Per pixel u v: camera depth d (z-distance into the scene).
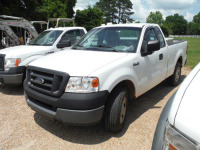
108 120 2.83
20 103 4.30
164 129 1.52
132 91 3.28
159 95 4.74
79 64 2.77
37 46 5.77
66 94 2.51
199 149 1.18
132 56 3.20
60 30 6.31
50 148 2.69
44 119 3.54
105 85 2.60
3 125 3.31
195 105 1.35
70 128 3.22
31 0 23.34
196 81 1.57
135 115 3.65
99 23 35.34
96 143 2.79
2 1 21.00
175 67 5.14
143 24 3.95
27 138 2.93
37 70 2.91
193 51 15.42
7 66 4.75
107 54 3.23
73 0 37.84
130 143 2.77
